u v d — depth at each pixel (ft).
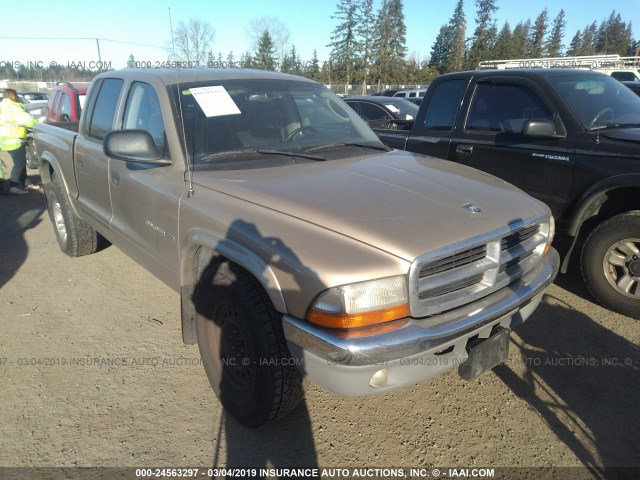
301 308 6.74
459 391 9.96
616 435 8.74
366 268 6.51
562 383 10.16
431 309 7.00
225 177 8.96
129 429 8.79
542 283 8.77
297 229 7.20
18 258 17.34
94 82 13.98
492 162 14.99
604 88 14.80
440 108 16.96
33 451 8.26
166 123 10.07
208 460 8.13
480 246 7.63
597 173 12.40
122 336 11.94
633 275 12.32
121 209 11.72
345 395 6.83
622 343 11.55
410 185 8.66
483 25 189.88
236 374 8.71
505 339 8.21
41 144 17.15
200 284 8.73
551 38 233.14
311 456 8.24
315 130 11.59
